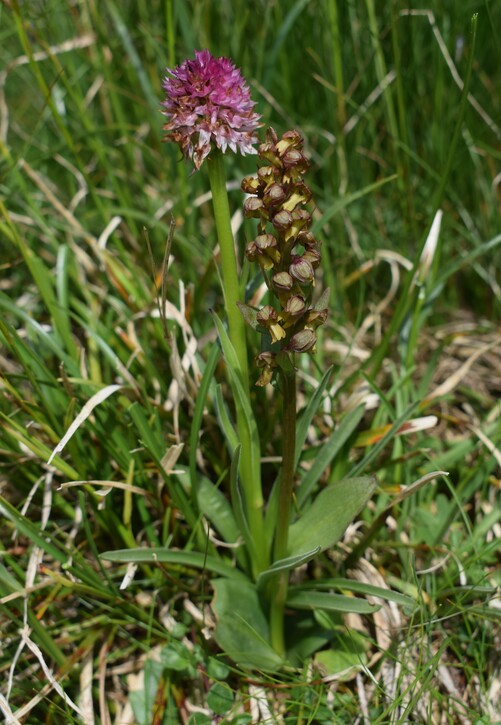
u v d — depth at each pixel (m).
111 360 0.23
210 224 0.33
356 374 0.24
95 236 0.31
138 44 0.32
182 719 0.21
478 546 0.23
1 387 0.23
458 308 0.34
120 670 0.21
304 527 0.19
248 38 0.31
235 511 0.19
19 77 0.38
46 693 0.20
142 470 0.22
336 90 0.28
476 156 0.32
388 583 0.23
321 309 0.16
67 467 0.21
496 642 0.21
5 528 0.24
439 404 0.28
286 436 0.17
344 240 0.31
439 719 0.20
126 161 0.33
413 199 0.31
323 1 0.29
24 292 0.30
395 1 0.28
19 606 0.21
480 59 0.31
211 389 0.23
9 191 0.29
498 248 0.31
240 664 0.19
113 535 0.22
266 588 0.20
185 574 0.23
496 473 0.25
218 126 0.15
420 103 0.30
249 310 0.16
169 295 0.27
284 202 0.15
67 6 0.31
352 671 0.20
